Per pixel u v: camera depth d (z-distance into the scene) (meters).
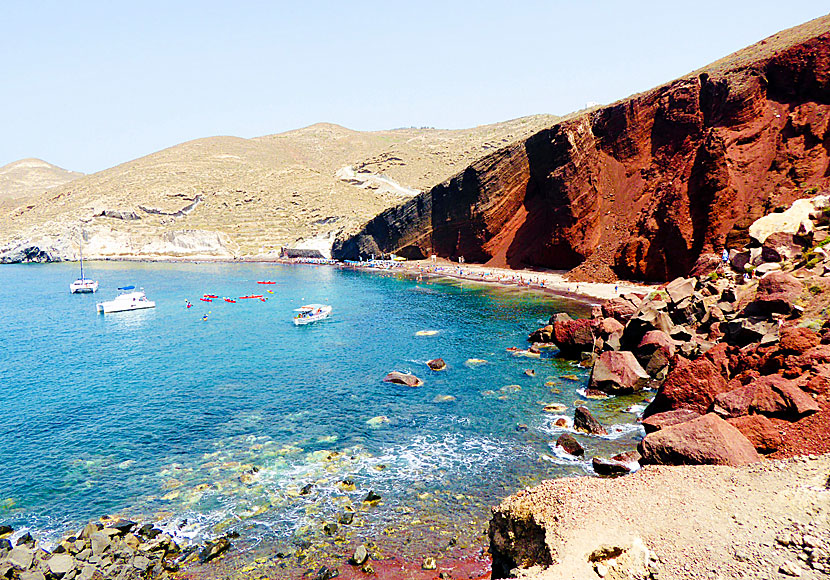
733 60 90.88
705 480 21.78
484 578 20.50
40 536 24.78
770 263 50.56
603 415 36.94
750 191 75.62
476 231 126.56
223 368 52.56
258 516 25.72
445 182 135.88
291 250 193.88
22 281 139.50
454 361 52.16
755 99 79.94
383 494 27.38
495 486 27.83
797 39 82.56
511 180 119.56
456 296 93.94
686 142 89.94
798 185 70.50
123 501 27.58
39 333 73.00
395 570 21.28
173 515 26.03
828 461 21.94
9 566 20.64
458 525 24.41
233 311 88.00
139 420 38.97
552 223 105.69
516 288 97.94
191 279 136.88
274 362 54.19
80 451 33.84
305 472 30.08
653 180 94.31
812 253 46.56
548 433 34.38
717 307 48.34
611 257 93.62
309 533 24.17
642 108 99.00
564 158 102.56
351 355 55.88
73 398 44.31
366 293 103.81
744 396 28.81
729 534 17.61
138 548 23.02
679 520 18.75
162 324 78.06
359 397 42.47
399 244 154.00
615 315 57.00
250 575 21.36
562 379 45.34
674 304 52.12
